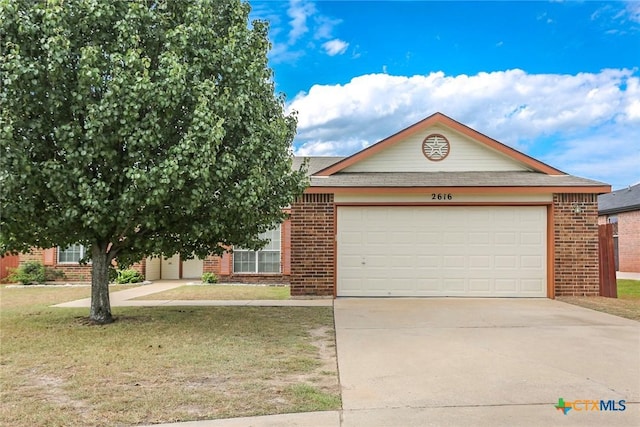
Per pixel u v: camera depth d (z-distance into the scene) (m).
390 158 13.84
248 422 3.99
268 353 6.42
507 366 5.71
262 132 8.48
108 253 8.94
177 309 10.47
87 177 7.45
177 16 8.27
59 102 7.19
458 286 12.27
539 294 12.15
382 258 12.37
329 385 5.02
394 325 8.42
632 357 6.11
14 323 8.71
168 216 8.27
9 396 4.66
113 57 7.14
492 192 12.02
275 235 17.23
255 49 8.73
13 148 6.86
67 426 3.91
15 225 7.73
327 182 12.54
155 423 3.97
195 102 7.66
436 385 5.00
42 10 6.95
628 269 24.72
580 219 12.09
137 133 7.19
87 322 8.75
